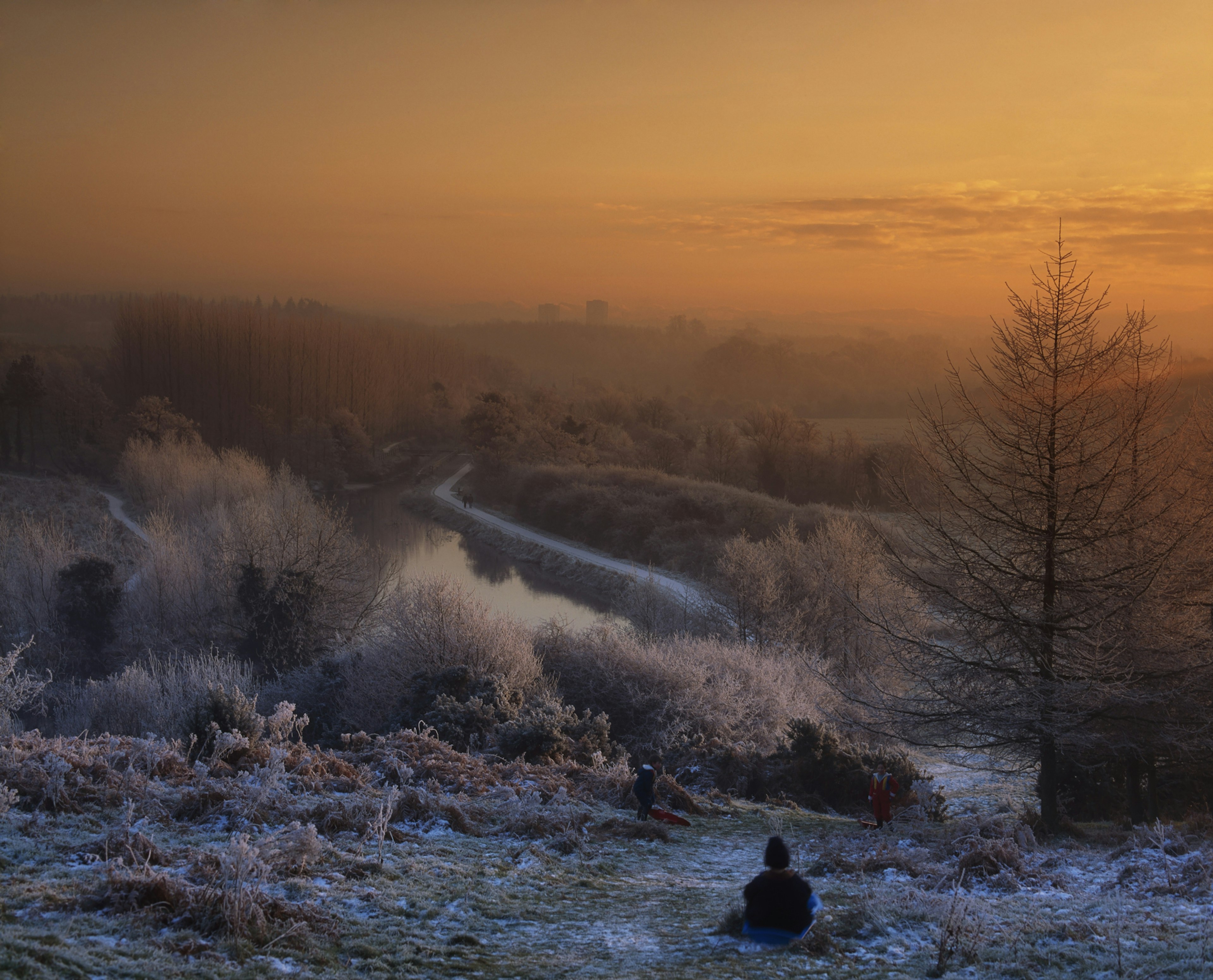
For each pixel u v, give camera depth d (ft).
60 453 385.50
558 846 44.47
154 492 268.41
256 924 25.93
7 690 81.46
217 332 489.67
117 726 106.22
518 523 328.90
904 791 73.46
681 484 320.70
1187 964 25.35
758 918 23.71
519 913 32.73
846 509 263.70
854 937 30.66
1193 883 36.17
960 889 35.83
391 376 581.12
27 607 157.28
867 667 125.18
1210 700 55.36
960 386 59.98
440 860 38.34
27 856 29.89
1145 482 55.88
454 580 129.80
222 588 157.89
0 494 281.33
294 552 157.69
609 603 221.87
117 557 210.59
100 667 152.56
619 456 433.89
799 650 136.15
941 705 59.41
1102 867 42.01
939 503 59.88
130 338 485.56
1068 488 55.52
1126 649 53.83
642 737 96.48
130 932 24.27
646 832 50.90
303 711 105.60
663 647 115.75
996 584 57.16
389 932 28.50
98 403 410.93
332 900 30.76
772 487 382.63
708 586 190.70
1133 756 59.72
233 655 143.02
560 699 98.94
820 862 44.47
